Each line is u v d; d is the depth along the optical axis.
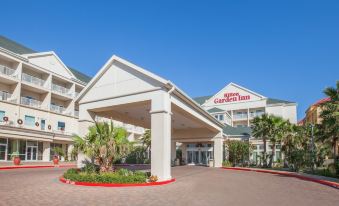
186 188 15.45
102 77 21.88
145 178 16.84
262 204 11.09
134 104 20.53
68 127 46.03
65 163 39.19
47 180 17.36
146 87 19.56
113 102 20.97
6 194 11.87
